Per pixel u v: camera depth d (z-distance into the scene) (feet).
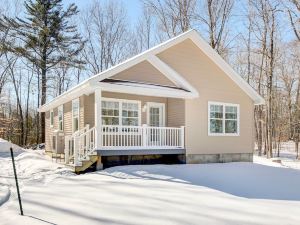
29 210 21.99
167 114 50.90
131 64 44.27
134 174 35.45
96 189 28.78
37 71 108.58
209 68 51.62
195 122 48.73
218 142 50.90
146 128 43.73
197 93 46.98
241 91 54.80
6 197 26.53
